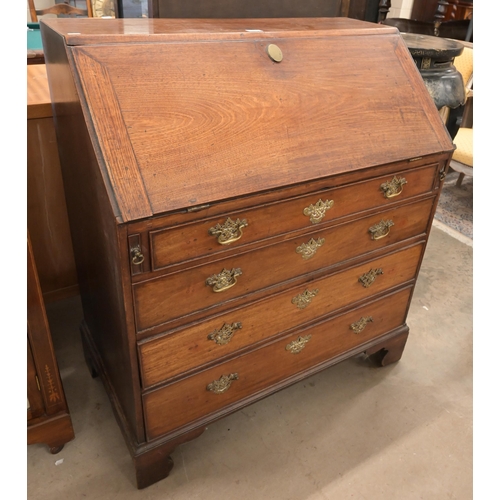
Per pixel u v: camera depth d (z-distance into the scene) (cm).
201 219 100
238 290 118
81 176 113
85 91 94
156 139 97
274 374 144
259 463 143
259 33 119
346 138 120
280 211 112
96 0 301
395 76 135
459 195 316
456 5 374
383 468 143
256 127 109
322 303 140
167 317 109
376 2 273
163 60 104
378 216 135
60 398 135
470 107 304
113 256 101
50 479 135
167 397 122
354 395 168
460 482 141
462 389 173
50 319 193
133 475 137
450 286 228
